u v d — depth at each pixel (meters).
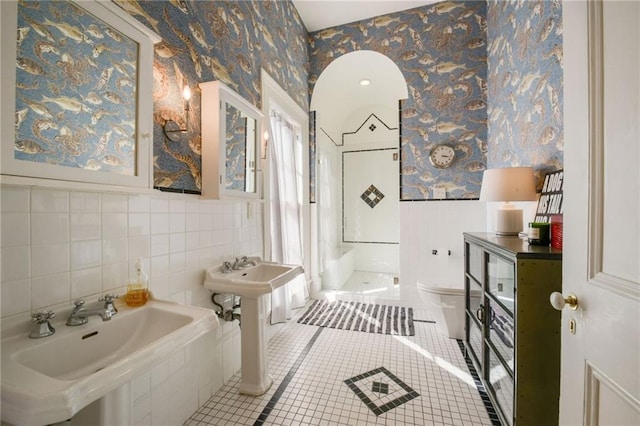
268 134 2.35
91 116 1.03
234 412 1.49
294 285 2.89
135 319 1.04
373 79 3.69
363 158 4.71
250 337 1.63
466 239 2.00
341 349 2.11
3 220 0.80
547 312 1.08
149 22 1.29
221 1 1.82
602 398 0.65
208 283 1.57
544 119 1.70
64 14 0.95
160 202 1.33
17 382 0.60
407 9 3.02
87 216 1.02
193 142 1.55
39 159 0.89
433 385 1.68
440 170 2.93
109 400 0.81
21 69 0.85
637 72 0.56
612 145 0.63
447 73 2.91
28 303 0.85
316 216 3.38
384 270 4.58
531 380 1.09
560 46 1.54
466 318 2.01
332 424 1.39
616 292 0.60
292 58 2.92
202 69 1.63
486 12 2.79
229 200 1.79
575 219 0.75
